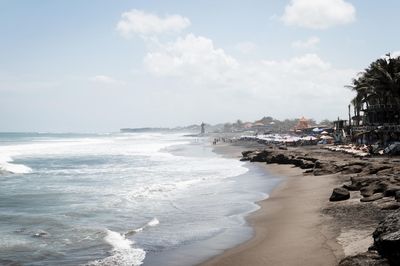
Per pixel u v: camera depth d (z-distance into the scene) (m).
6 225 18.69
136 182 33.94
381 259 10.75
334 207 19.95
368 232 14.84
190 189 29.55
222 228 18.14
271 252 14.16
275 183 32.25
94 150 83.06
